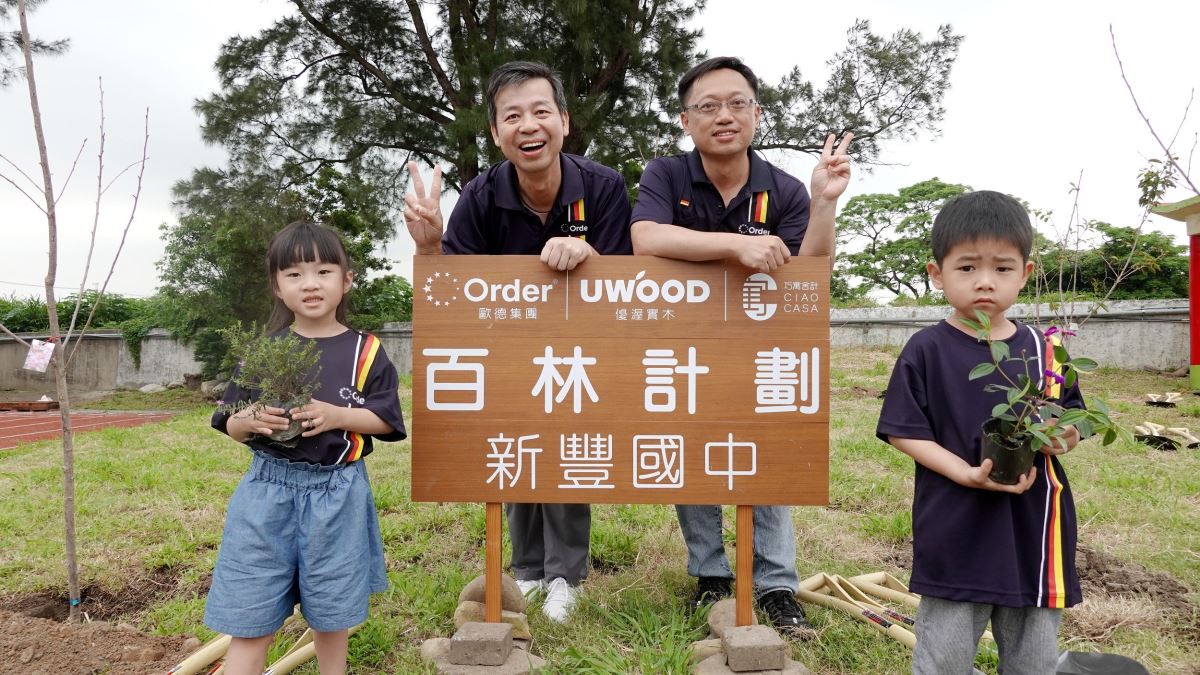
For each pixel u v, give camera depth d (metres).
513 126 2.60
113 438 7.73
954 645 1.97
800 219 2.88
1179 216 8.95
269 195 12.68
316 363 2.25
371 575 2.29
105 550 3.79
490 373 2.55
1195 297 8.80
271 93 12.81
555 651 2.64
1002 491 1.86
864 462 5.43
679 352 2.54
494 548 2.56
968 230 2.00
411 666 2.53
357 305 16.42
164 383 17.77
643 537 3.82
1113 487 4.61
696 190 2.82
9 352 19.98
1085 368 1.90
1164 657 2.52
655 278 2.54
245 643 2.09
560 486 2.54
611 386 2.54
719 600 2.88
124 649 2.63
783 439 2.52
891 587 3.21
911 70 12.30
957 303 2.05
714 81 2.65
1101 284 14.12
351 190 13.32
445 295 2.56
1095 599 3.00
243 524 2.09
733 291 2.53
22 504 4.68
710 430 2.53
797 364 2.52
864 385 9.33
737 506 2.54
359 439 2.23
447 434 2.55
